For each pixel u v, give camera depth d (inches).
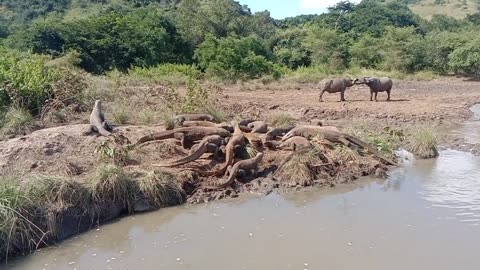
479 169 462.6
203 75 1296.8
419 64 1828.2
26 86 529.3
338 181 435.5
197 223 341.7
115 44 1370.6
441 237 308.3
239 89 1115.9
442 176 441.4
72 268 279.1
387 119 715.4
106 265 281.3
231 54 1358.3
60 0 2655.0
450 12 4343.0
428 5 4707.2
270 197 396.8
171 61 1498.5
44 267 281.7
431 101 935.0
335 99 943.7
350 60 1886.1
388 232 318.0
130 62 1375.5
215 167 429.1
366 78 903.1
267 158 460.8
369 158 484.7
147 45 1425.9
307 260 280.7
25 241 303.6
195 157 420.8
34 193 323.9
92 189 349.1
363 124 635.5
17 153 391.5
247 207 373.4
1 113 494.9
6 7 2620.6
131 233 327.0
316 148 464.4
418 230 319.6
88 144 421.1
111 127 470.3
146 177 379.2
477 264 273.4
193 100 580.7
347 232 319.6
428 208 358.9
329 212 358.6
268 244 303.4
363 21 2623.0
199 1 2475.4
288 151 474.0
